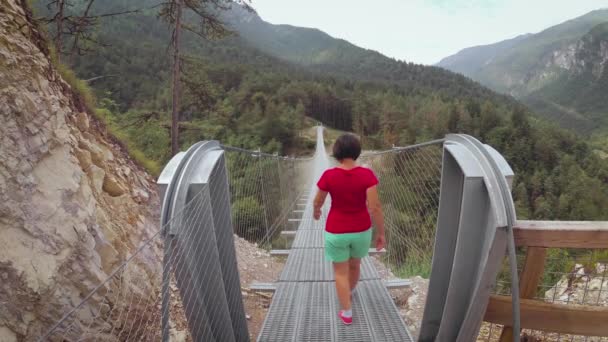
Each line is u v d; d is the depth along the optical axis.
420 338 2.01
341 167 2.26
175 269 1.46
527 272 1.56
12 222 2.31
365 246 2.28
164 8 9.66
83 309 2.47
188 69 10.53
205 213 1.70
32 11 4.37
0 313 2.06
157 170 6.55
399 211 4.04
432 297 1.95
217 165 2.09
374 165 6.11
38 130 2.79
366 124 78.56
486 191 1.55
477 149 1.63
